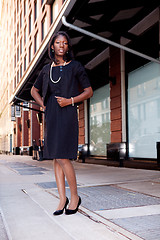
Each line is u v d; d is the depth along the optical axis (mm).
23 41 27641
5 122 44156
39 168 8266
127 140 8508
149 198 3137
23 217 2389
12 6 37219
